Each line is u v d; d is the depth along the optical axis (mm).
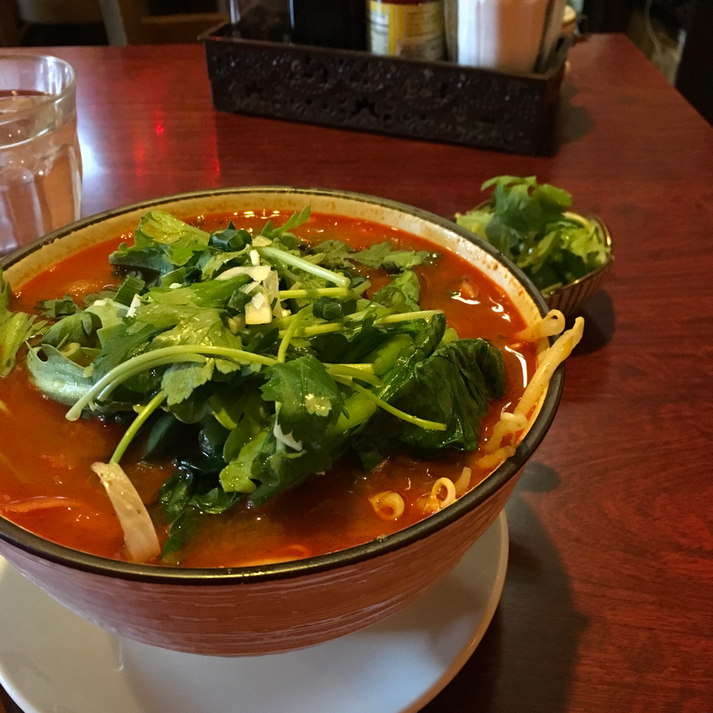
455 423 219
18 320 262
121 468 210
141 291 251
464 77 559
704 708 240
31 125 441
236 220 329
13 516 206
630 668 252
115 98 663
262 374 199
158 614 175
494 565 268
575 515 306
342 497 212
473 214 461
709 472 326
